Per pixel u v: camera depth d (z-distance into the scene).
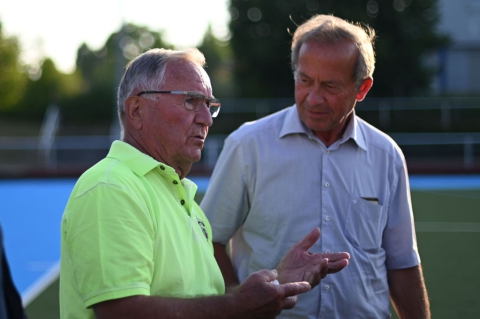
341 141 3.05
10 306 1.79
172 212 2.25
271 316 2.13
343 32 2.91
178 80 2.30
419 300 3.17
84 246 1.97
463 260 7.58
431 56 25.98
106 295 1.92
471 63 29.64
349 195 3.03
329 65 2.87
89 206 2.02
